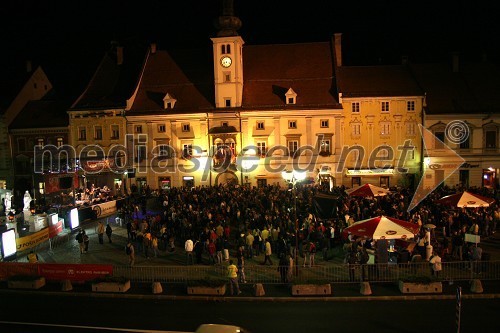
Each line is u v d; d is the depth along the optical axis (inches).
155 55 2407.7
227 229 1220.5
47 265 1012.5
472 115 2080.5
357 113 2142.0
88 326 765.9
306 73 2229.3
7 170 2365.9
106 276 960.9
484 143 2098.9
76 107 2292.1
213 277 1005.2
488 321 740.0
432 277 885.8
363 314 788.6
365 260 950.4
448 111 2086.6
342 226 1222.9
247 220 1316.4
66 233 1485.0
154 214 1560.0
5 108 2341.3
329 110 2090.3
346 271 998.4
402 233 898.7
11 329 756.6
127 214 1612.9
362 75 2234.3
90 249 1327.5
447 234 1272.1
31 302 897.5
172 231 1365.7
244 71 2283.5
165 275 1020.5
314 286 885.2
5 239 1146.0
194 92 2255.2
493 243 1242.0
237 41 2138.3
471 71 2260.1
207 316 801.6
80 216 1686.8
